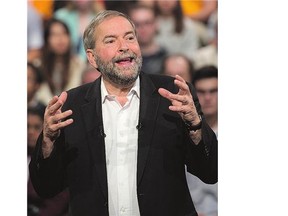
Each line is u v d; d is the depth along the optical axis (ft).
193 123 25.31
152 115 27.12
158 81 27.99
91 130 27.14
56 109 24.76
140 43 39.01
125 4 39.29
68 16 39.40
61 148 27.32
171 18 39.19
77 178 27.32
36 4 39.27
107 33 26.71
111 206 26.94
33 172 27.14
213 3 39.27
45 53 39.19
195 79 38.83
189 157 27.04
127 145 27.12
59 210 36.88
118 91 27.35
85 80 39.19
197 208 37.78
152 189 26.76
